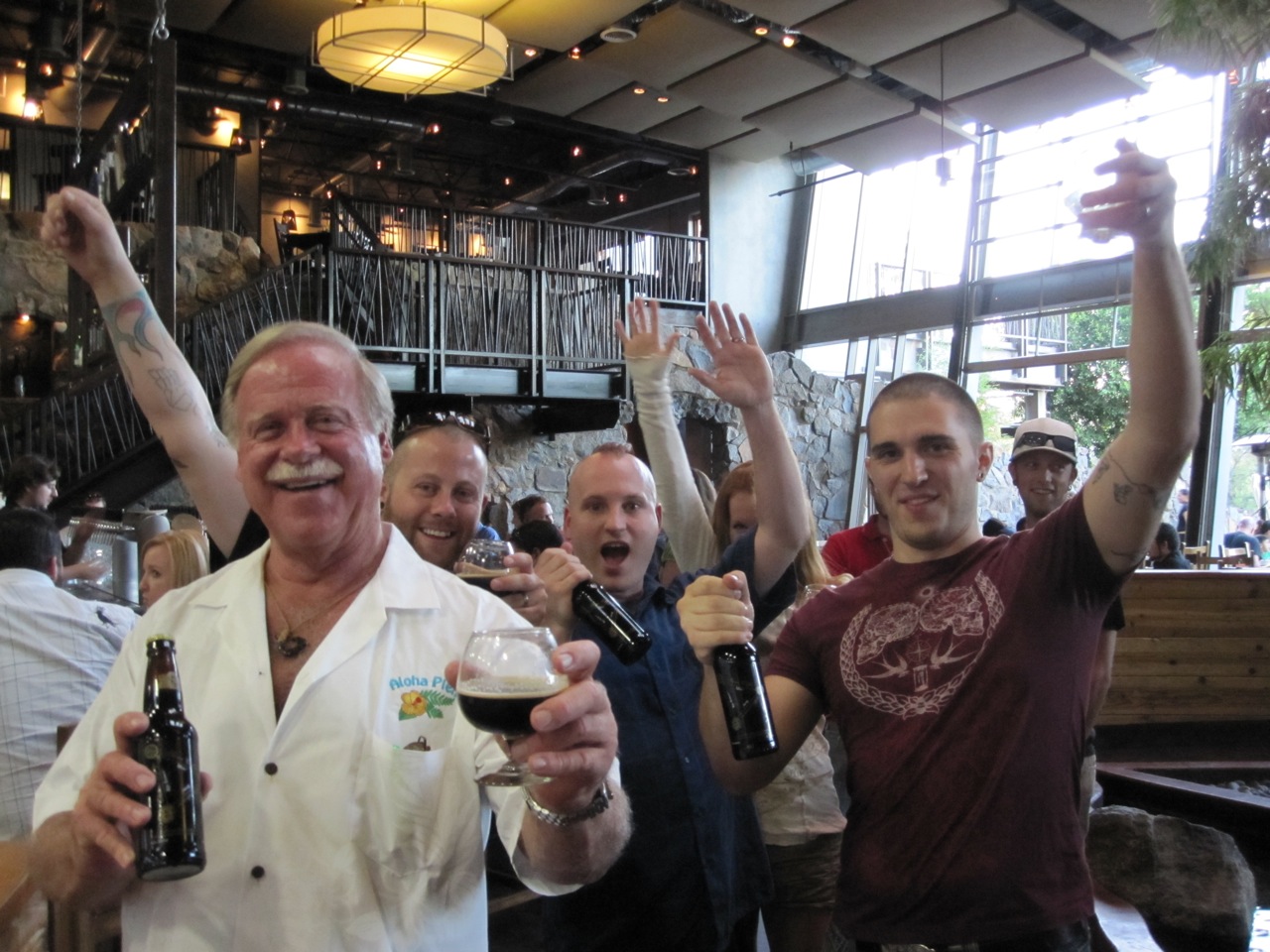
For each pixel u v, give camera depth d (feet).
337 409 4.33
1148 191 4.52
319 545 4.32
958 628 4.99
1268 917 10.13
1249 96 18.22
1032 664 4.79
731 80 32.73
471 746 4.24
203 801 4.00
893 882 4.83
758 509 6.49
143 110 18.71
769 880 6.64
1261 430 31.81
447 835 4.14
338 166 54.70
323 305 28.04
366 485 4.43
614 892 5.92
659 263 37.27
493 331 30.78
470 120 44.37
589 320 32.48
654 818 5.95
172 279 16.08
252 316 27.12
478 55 23.22
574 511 6.72
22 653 8.41
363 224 30.73
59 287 30.96
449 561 6.82
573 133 45.60
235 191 40.29
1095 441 36.94
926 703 4.93
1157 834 9.78
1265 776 14.35
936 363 42.70
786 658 5.51
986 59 29.58
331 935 3.98
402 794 4.09
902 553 5.43
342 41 22.49
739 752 4.56
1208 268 19.53
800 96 33.88
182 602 4.62
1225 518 32.78
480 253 36.78
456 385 29.53
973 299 40.40
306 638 4.41
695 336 37.78
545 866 4.02
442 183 55.42
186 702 4.32
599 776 3.76
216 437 6.17
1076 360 36.73
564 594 5.06
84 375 22.76
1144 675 15.55
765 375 6.45
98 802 3.50
